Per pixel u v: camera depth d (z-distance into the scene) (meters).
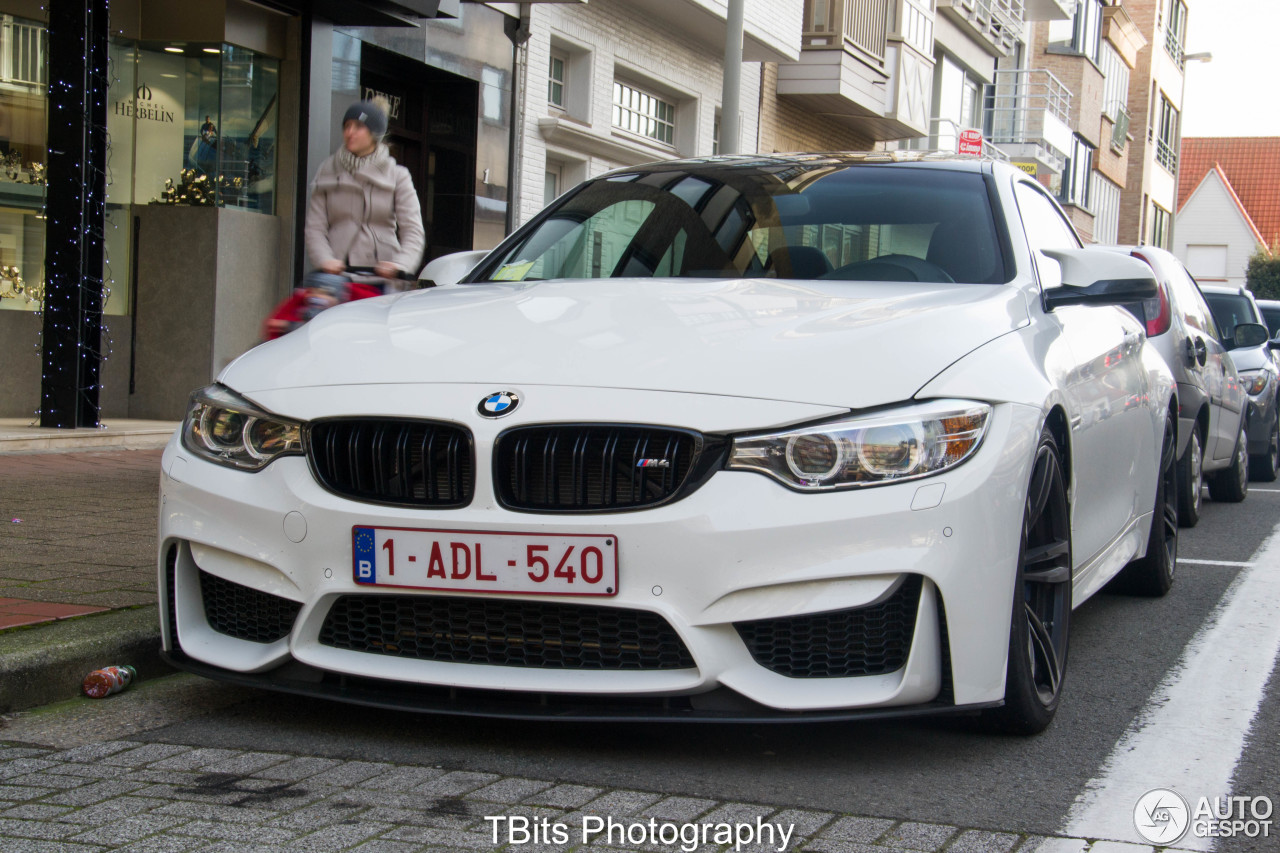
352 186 6.09
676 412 2.91
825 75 19.64
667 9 15.66
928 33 23.02
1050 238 4.54
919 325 3.23
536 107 14.14
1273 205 65.94
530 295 3.66
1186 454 7.53
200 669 3.25
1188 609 5.23
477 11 13.09
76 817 2.63
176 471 3.33
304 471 3.12
